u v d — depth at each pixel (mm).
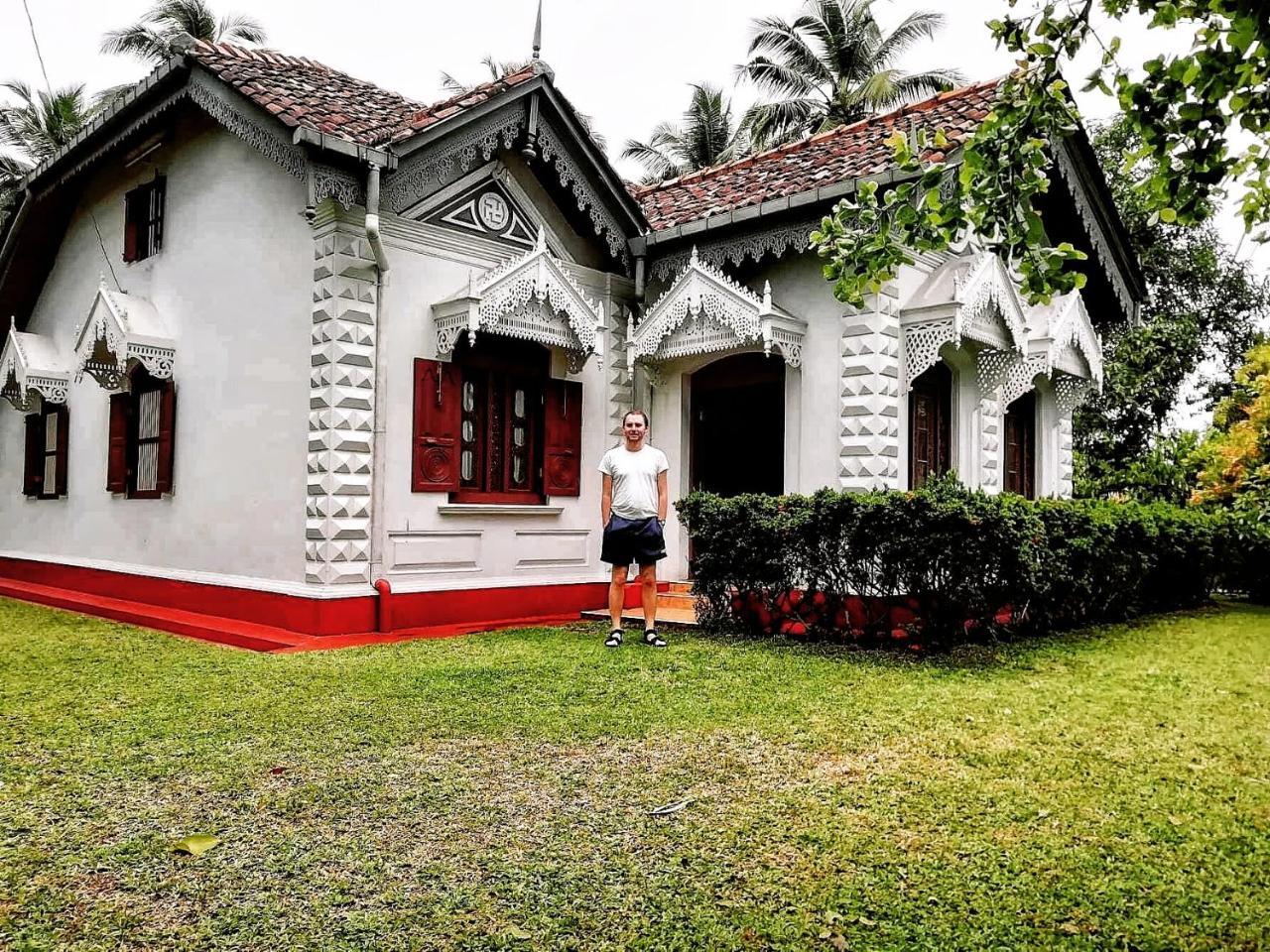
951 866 2998
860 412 8305
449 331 8250
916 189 3527
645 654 6746
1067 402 11406
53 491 12250
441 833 3254
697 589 8133
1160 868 2994
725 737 4492
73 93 29781
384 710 4980
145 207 10555
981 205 3266
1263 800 3627
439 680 5734
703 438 10164
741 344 8789
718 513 7977
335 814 3428
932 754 4223
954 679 5883
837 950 2469
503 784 3771
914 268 8797
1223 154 2902
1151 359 19047
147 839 3188
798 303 8906
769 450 9719
